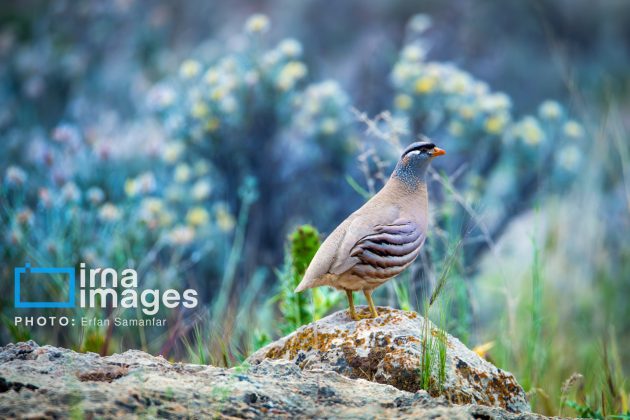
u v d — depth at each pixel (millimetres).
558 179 14188
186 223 13188
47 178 12930
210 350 8414
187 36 25219
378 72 20688
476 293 12172
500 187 14297
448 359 6344
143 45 21266
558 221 13562
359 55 24656
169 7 25734
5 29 24906
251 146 14344
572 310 12891
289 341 6883
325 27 27938
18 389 5066
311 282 6852
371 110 19203
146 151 14211
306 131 14477
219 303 10562
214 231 13352
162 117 14617
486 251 13367
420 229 7047
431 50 24797
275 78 14016
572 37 29828
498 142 13766
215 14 27547
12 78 19625
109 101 20172
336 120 14250
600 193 14367
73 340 9695
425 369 6090
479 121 13656
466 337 9102
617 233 14719
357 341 6512
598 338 11125
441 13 27656
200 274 12961
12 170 11219
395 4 27766
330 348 6535
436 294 6387
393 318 6840
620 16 30547
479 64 25266
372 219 6859
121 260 10656
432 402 5344
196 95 13766
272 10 28406
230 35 25422
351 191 15273
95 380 5516
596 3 30312
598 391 8992
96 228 12547
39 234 11344
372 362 6375
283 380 5617
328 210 15016
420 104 13680
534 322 9305
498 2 28125
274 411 5113
